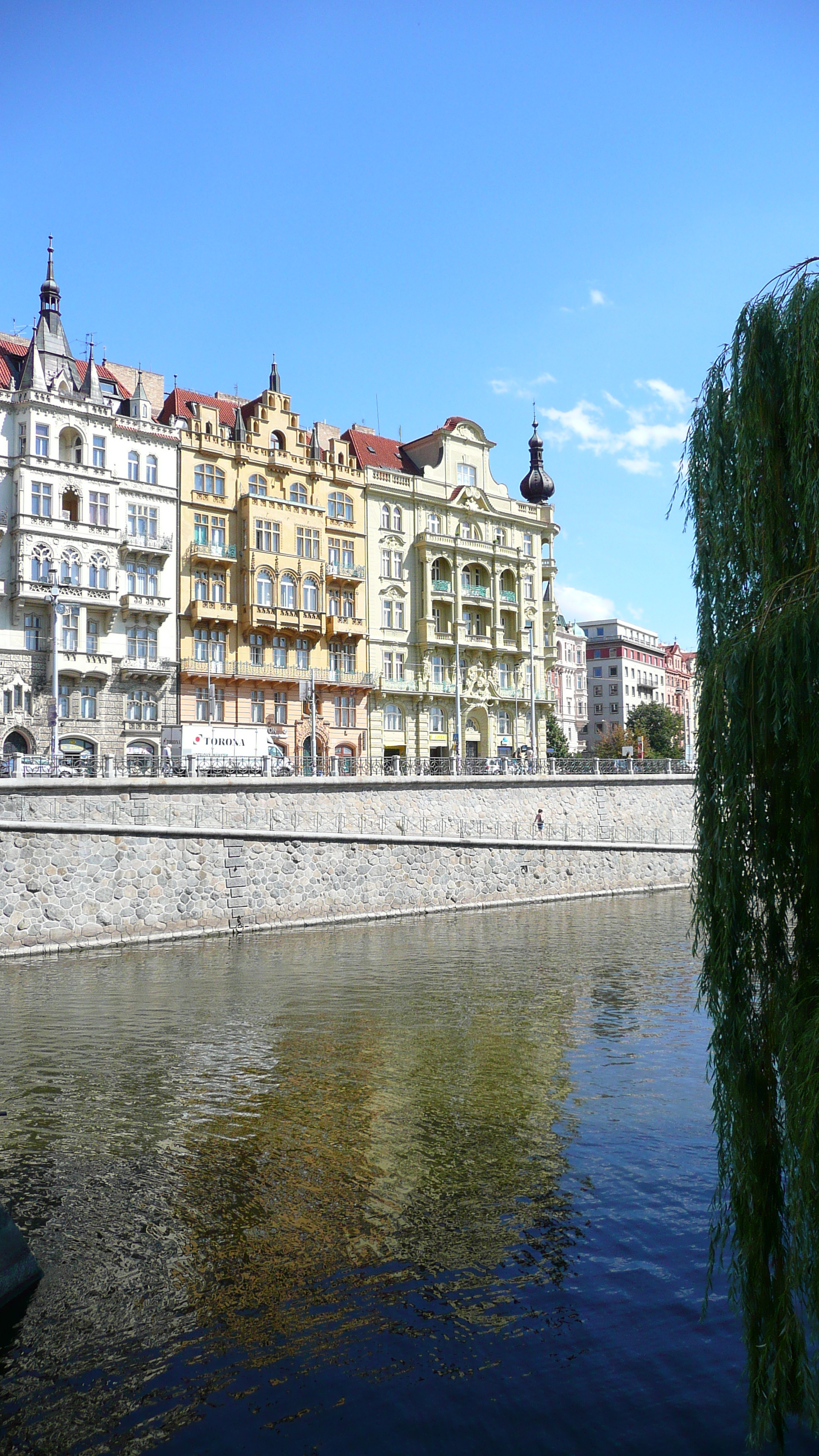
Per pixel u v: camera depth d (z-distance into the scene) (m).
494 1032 19.06
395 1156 12.50
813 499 7.12
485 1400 7.65
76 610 47.91
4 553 46.28
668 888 54.28
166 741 45.34
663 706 110.12
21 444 47.44
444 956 28.98
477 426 70.88
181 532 53.53
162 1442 7.09
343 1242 10.20
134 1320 8.73
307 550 59.09
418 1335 8.52
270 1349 8.29
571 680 118.00
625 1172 11.96
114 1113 14.18
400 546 65.00
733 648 7.54
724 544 7.95
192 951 30.33
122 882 32.47
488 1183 11.64
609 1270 9.61
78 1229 10.49
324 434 62.78
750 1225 7.59
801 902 7.37
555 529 75.62
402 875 41.25
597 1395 7.70
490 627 69.56
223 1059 17.12
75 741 48.06
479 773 52.41
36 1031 19.22
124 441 51.38
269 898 36.41
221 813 36.12
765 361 7.70
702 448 8.24
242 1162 12.31
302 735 58.12
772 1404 7.14
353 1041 18.38
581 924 37.41
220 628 55.00
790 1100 7.10
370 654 62.62
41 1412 7.47
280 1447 7.07
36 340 49.09
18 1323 8.69
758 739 7.31
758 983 7.61
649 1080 15.78
